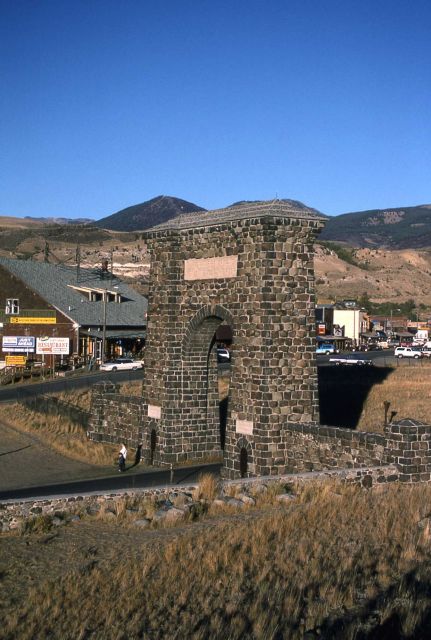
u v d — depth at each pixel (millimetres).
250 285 31703
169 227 35562
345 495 24719
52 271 85188
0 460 37062
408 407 49250
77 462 36844
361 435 28188
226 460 32562
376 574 17359
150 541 20531
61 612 15984
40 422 46062
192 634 14578
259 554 18781
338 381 61000
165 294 35906
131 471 34469
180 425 35750
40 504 23250
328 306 125125
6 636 14938
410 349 96625
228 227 32531
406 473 26453
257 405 31203
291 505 24000
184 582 17172
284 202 31750
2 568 18891
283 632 14547
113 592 16859
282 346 31312
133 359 75000
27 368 73375
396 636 14266
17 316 78562
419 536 19812
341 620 14898
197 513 23312
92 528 22156
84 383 61094
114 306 84438
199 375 36031
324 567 17703
